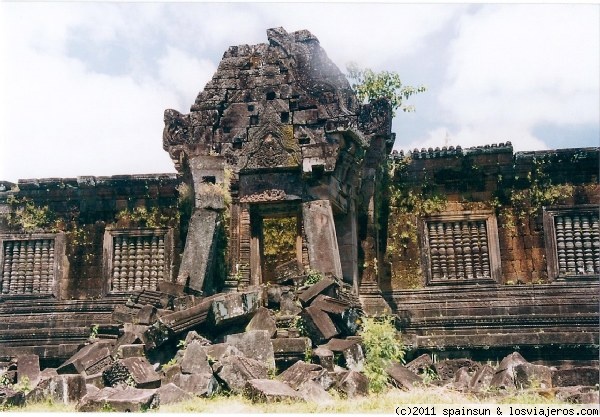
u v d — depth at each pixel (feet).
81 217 84.12
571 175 77.97
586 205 76.95
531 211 78.02
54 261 83.30
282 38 76.02
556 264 76.28
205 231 69.15
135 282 81.97
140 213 83.05
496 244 77.82
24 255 84.12
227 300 57.26
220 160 71.05
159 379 51.21
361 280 74.69
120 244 83.15
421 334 75.61
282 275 66.54
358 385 49.98
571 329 73.46
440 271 78.43
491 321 75.00
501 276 77.05
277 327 58.70
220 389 49.29
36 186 83.92
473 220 78.84
